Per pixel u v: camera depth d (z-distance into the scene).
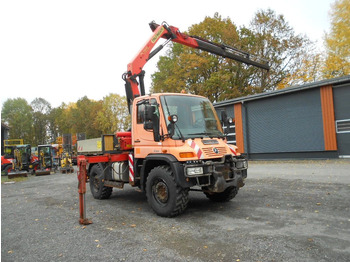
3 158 19.89
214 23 29.83
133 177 6.58
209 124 6.29
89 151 8.39
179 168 5.20
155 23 9.77
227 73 27.94
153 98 6.00
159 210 5.59
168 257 3.54
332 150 14.50
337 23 24.39
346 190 6.92
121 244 4.11
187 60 28.52
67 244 4.25
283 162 15.31
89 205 7.18
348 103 13.93
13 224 5.62
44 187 11.63
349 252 3.42
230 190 6.36
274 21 29.45
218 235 4.28
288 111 16.39
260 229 4.44
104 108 54.72
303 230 4.28
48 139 69.62
